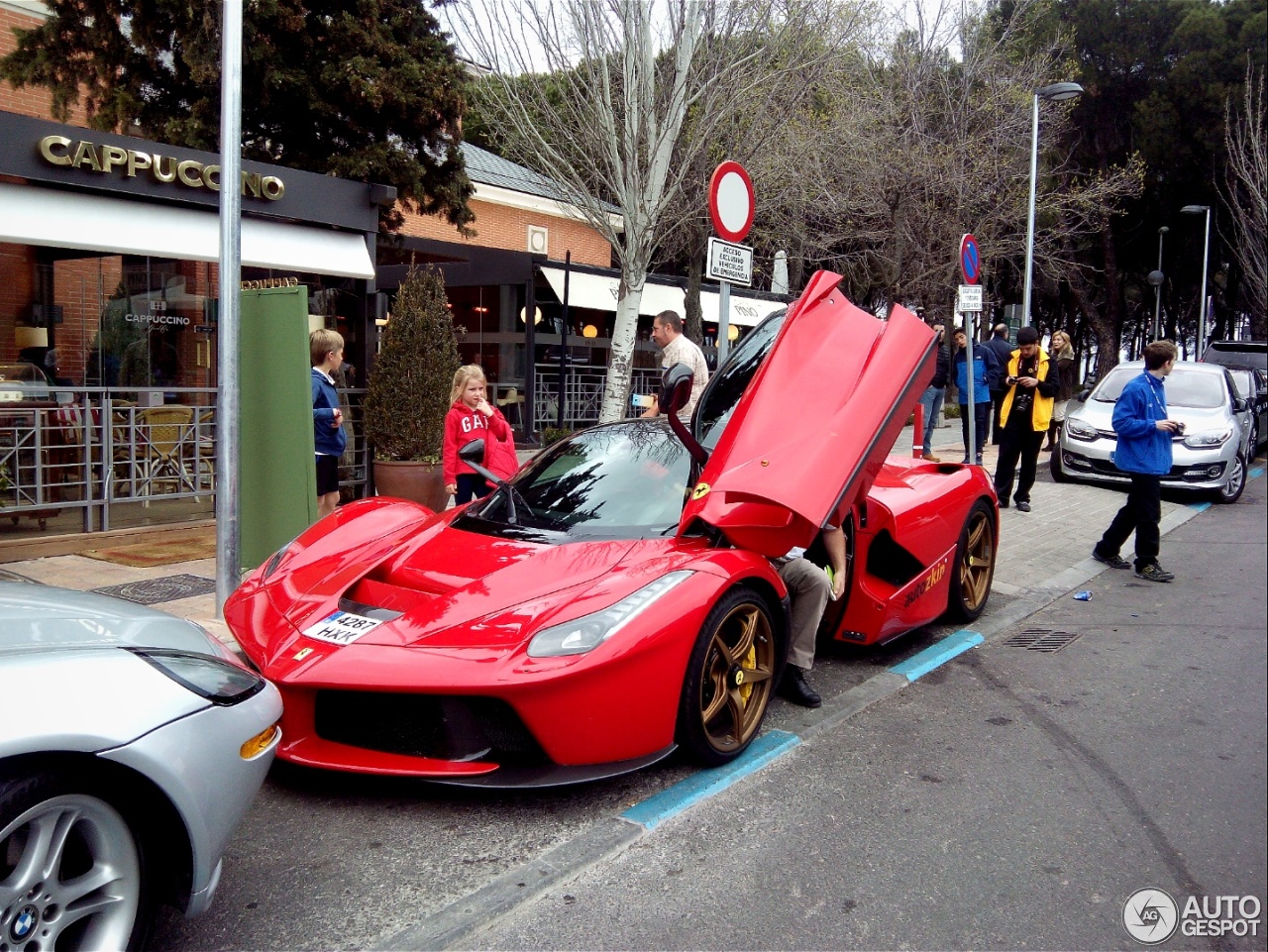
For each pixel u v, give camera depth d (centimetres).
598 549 371
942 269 1831
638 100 938
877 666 496
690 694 335
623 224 981
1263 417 1516
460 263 1630
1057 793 346
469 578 359
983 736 403
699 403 452
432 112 1248
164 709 218
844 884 281
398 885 274
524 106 963
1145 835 315
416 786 339
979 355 1242
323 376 638
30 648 220
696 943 249
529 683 296
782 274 2056
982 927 260
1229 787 353
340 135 1248
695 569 346
